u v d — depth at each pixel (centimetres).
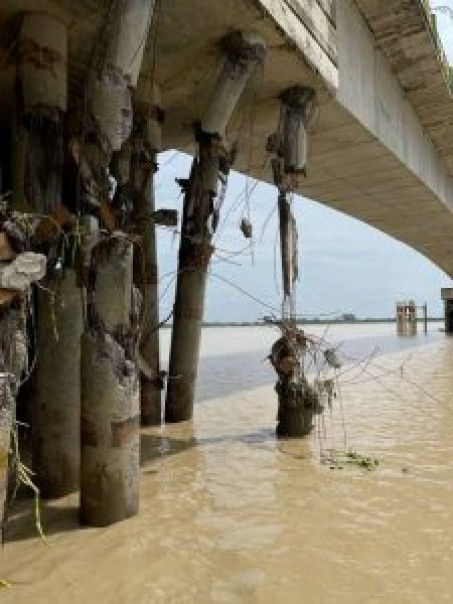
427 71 1457
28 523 609
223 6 783
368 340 3753
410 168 1578
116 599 459
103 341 600
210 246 1052
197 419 1147
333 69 1032
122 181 643
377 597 458
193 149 1356
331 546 550
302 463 827
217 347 3450
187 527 595
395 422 1094
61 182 736
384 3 1205
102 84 614
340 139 1312
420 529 587
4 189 929
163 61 933
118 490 607
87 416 604
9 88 948
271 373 1950
